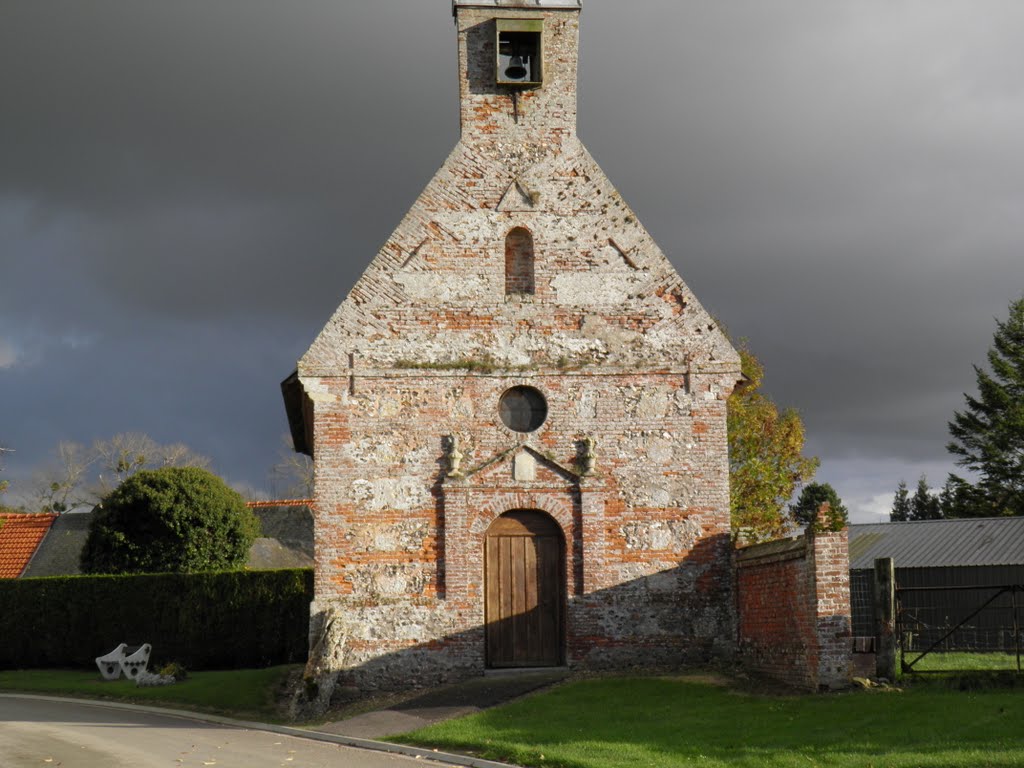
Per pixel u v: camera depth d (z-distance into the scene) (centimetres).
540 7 2681
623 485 2484
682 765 1505
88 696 2739
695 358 2538
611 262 2570
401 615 2405
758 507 4200
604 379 2517
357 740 1867
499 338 2525
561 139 2628
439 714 2056
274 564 4675
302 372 2470
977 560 3425
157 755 1731
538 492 2467
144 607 3316
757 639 2311
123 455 8088
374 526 2436
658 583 2455
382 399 2481
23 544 4666
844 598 2009
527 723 1891
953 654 2719
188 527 3969
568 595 2436
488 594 2459
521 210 2581
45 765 1639
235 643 3238
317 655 2284
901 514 8919
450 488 2448
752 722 1784
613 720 1880
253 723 2170
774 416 4312
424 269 2539
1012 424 5950
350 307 2509
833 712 1800
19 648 3409
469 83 2641
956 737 1550
